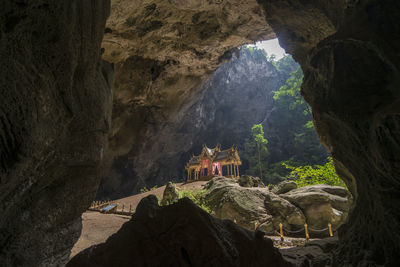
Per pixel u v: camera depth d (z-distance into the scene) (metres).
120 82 21.25
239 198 13.62
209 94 41.81
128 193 35.84
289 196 13.36
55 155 3.58
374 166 3.87
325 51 5.24
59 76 3.30
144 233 2.89
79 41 3.64
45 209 3.86
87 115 4.11
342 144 5.22
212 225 2.94
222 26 14.45
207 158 28.53
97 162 4.79
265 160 43.78
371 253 4.14
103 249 2.85
